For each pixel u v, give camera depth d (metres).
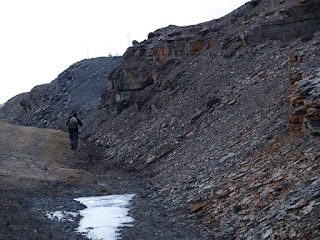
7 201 11.94
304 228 7.21
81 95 50.28
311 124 10.51
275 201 8.77
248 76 21.00
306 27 20.81
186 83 26.41
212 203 10.66
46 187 15.47
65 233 9.32
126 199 13.80
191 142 19.09
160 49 32.91
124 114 31.84
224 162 13.11
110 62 56.03
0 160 20.41
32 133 31.17
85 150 27.11
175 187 13.54
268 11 24.42
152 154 21.30
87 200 13.81
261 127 13.99
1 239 8.27
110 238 8.97
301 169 9.34
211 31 29.70
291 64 16.62
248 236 8.09
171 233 9.23
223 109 19.72
